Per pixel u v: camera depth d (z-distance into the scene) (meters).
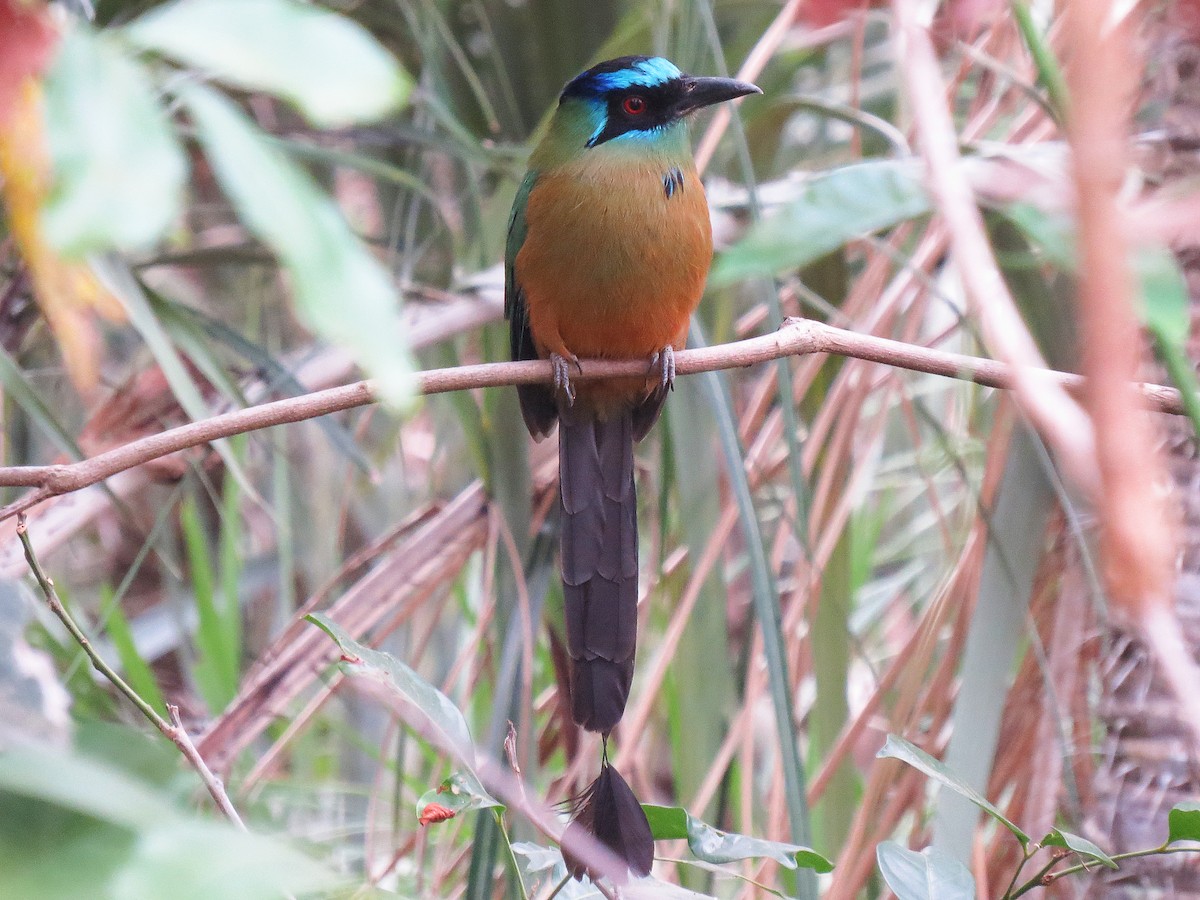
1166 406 5.53
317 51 1.86
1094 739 7.27
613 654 7.27
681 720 7.76
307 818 9.65
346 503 9.76
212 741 8.09
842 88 10.70
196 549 9.01
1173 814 4.65
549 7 10.04
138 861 1.67
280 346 10.74
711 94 7.57
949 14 6.30
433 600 9.41
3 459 7.45
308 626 8.39
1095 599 7.05
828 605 7.94
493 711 7.27
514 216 7.99
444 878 7.61
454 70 10.12
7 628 3.38
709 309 8.96
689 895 5.26
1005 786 7.59
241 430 5.16
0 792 1.71
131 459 4.99
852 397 8.00
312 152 8.00
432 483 9.34
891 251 7.36
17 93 1.85
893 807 7.36
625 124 7.54
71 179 1.69
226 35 1.85
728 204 8.62
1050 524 7.66
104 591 8.77
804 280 8.85
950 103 7.72
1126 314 1.85
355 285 1.88
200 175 8.85
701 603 7.89
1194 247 6.04
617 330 7.71
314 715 8.28
